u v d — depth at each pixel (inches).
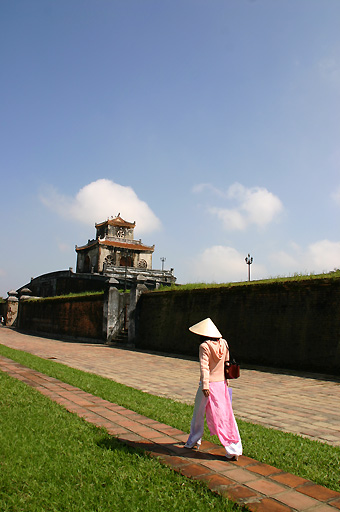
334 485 142.7
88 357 626.8
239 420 249.6
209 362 178.7
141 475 143.9
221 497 129.4
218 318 652.1
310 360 505.7
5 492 127.3
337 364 474.6
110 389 320.5
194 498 128.3
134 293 855.1
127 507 120.8
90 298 1000.2
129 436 191.0
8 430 186.9
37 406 238.1
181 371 492.7
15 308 1668.3
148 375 452.8
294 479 146.6
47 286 1910.7
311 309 519.8
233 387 389.7
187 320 718.5
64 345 847.1
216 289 666.8
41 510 117.5
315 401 320.2
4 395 262.8
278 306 562.3
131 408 248.7
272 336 560.1
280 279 613.0
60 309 1152.2
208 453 172.2
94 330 957.2
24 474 139.8
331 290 502.6
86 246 2593.5
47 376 362.6
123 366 529.3
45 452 161.3
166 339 758.5
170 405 274.1
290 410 286.4
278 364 543.5
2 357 491.5
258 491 135.4
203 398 174.7
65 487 132.0
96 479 138.5
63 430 191.8
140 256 2541.8
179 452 171.6
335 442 210.2
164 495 129.7
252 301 601.3
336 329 485.7
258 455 171.6
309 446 191.2
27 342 908.6
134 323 843.4
